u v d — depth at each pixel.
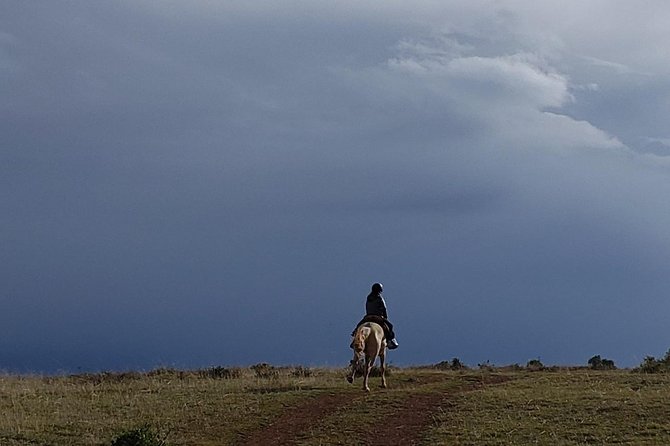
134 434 22.16
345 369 40.69
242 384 31.89
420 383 33.03
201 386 31.39
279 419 25.69
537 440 22.56
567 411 25.31
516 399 27.03
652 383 31.33
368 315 30.67
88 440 23.41
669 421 23.97
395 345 30.88
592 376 33.84
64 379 36.69
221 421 25.39
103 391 30.67
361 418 25.31
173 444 23.41
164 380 35.69
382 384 30.77
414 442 23.17
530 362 45.50
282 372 39.06
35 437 23.53
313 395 28.44
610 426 23.69
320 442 23.30
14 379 35.59
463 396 27.97
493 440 22.66
